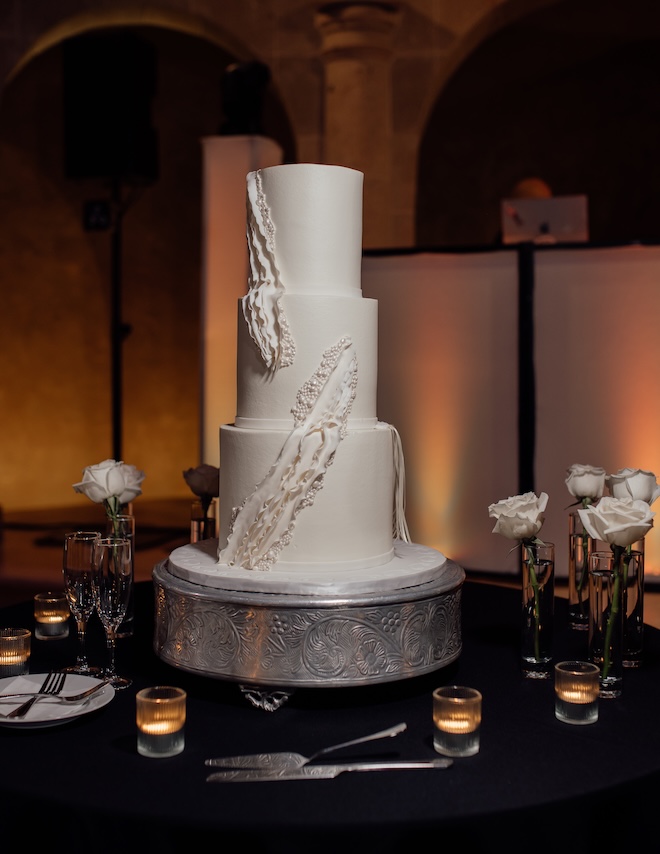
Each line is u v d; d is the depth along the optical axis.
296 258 1.81
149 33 7.44
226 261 4.27
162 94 7.85
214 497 2.44
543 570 1.83
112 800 1.29
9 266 7.32
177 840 1.24
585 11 7.56
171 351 8.00
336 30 6.11
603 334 3.78
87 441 7.73
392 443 1.91
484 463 3.88
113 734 1.54
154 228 7.87
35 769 1.40
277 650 1.63
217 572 1.75
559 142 8.62
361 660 1.64
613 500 1.72
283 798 1.31
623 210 8.43
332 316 1.78
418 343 3.91
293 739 1.53
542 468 3.84
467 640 2.08
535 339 3.81
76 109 5.86
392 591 1.68
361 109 6.13
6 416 7.39
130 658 1.93
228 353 4.28
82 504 7.71
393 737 1.54
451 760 1.43
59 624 2.08
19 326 7.40
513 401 3.84
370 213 6.20
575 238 4.55
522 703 1.69
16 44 6.20
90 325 7.71
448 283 3.87
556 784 1.36
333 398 1.77
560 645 2.05
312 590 1.65
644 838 1.40
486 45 8.08
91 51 5.79
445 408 3.90
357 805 1.29
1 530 6.04
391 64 6.20
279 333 1.78
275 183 1.81
